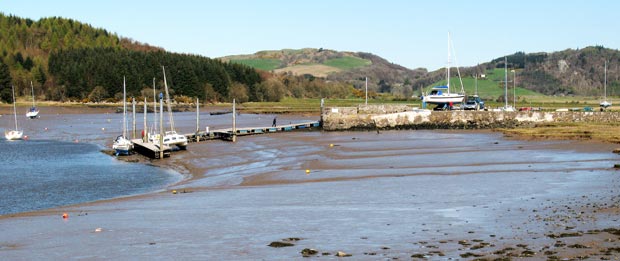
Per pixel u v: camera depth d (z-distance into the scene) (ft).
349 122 326.65
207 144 262.67
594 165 154.92
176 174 177.99
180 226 93.30
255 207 109.40
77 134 360.28
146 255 75.92
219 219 98.12
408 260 67.15
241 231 87.92
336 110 331.77
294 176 154.30
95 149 268.41
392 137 278.87
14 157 237.86
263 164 188.44
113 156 231.71
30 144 299.38
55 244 83.97
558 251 65.87
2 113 633.61
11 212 123.85
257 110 631.56
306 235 83.41
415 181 136.98
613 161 162.91
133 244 82.02
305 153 215.51
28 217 107.55
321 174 156.46
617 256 62.85
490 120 331.16
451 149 214.28
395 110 365.20
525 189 117.50
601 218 82.53
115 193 146.00
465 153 198.18
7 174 184.96
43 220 103.86
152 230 90.89
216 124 431.84
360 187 131.03
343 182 140.36
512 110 356.79
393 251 71.61
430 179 139.33
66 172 187.93
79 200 137.28
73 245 82.84
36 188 156.15
